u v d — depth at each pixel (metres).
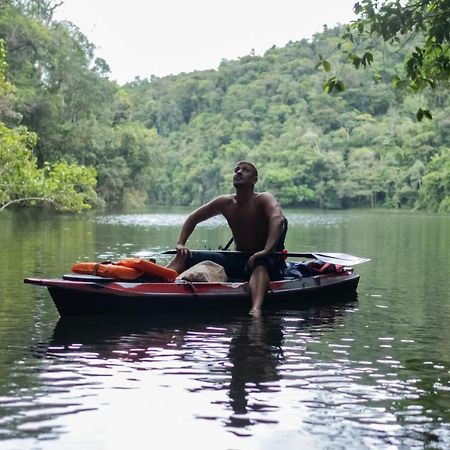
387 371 5.75
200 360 6.02
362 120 100.62
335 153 90.38
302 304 9.30
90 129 52.81
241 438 4.18
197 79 143.12
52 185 23.14
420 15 7.33
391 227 36.38
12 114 34.38
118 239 22.39
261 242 9.25
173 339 6.87
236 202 9.28
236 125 112.19
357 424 4.44
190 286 8.20
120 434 4.20
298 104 108.56
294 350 6.50
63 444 4.03
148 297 7.94
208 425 4.38
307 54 134.38
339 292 10.01
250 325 7.70
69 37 52.69
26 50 46.75
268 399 4.91
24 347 6.39
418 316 8.51
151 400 4.84
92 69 57.25
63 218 39.12
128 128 64.75
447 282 11.88
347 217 56.62
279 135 106.12
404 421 4.50
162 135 128.00
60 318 7.80
